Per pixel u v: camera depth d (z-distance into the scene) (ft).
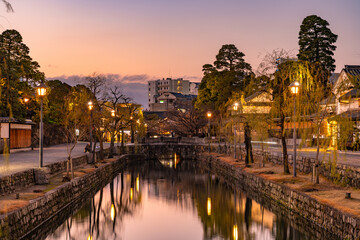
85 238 59.16
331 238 50.55
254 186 92.48
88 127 135.23
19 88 130.82
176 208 84.23
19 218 48.37
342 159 82.74
